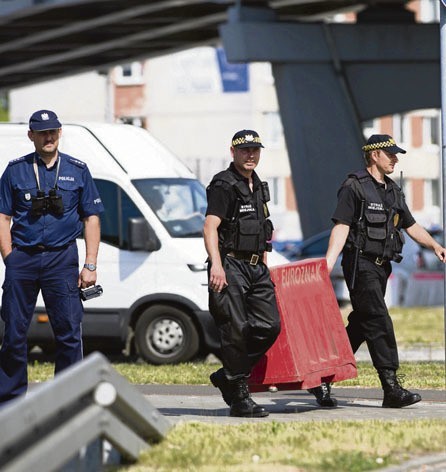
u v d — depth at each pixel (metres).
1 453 16.58
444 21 44.00
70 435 18.73
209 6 116.19
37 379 43.62
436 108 106.12
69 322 28.75
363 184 32.22
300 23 103.75
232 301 29.27
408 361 53.03
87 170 29.12
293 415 30.52
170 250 50.94
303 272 31.14
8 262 28.70
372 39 105.12
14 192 28.75
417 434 25.72
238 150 29.38
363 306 32.19
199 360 52.62
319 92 104.25
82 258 51.19
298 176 103.88
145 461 21.86
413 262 96.31
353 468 22.11
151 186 52.19
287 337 30.09
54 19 114.69
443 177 43.75
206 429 25.55
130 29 126.12
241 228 29.30
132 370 46.44
